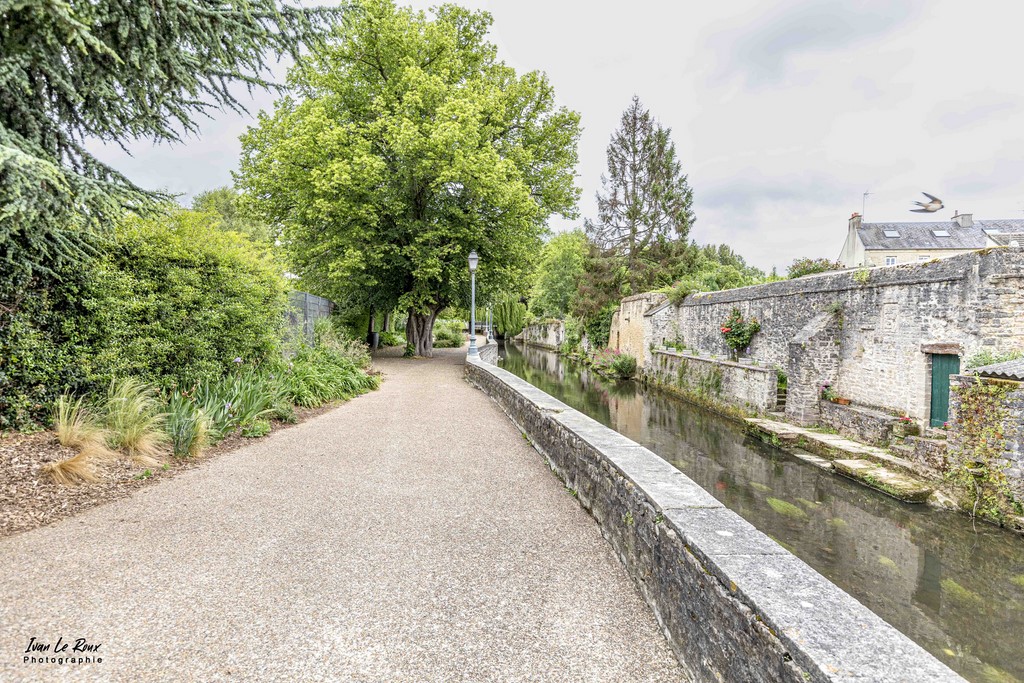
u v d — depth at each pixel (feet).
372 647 6.91
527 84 65.05
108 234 16.08
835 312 34.88
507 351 126.62
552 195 66.33
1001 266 23.75
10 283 13.99
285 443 19.52
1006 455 19.92
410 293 59.11
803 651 4.05
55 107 14.11
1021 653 13.12
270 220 59.31
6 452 13.25
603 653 6.94
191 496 13.07
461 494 13.89
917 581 16.56
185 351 20.74
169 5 12.48
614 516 10.43
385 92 55.42
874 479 24.58
